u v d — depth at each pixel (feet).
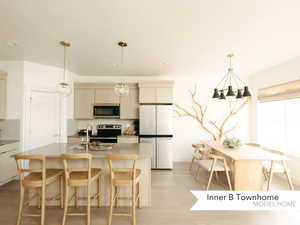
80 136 14.67
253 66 13.44
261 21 7.06
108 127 16.16
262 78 14.89
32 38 8.74
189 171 14.28
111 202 7.27
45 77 13.33
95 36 8.50
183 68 14.12
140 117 15.08
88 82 16.06
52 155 7.54
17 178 12.07
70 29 7.82
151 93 15.17
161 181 12.08
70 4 6.05
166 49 10.12
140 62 12.57
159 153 14.88
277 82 13.14
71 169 7.40
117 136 14.99
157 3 5.97
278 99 12.92
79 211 8.28
